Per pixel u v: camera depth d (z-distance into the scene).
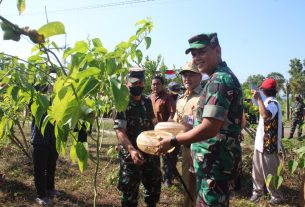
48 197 4.86
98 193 5.37
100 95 1.98
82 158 1.90
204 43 2.54
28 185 5.50
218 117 2.31
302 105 11.80
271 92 5.09
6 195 4.98
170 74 8.18
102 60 1.53
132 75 3.63
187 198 3.85
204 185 2.49
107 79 1.51
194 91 3.89
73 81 1.44
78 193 5.30
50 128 4.60
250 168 6.33
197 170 2.57
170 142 2.46
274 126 4.91
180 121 3.99
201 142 2.53
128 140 3.56
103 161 7.27
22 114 6.77
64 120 1.47
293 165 3.28
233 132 2.47
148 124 3.85
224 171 2.45
